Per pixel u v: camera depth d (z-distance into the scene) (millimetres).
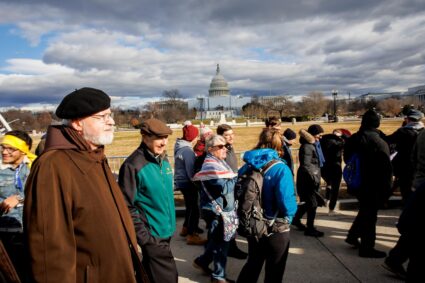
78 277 1927
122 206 2246
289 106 107375
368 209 4750
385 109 92938
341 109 113938
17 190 3588
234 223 3977
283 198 3266
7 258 1945
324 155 6828
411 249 2779
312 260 4871
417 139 4434
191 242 5703
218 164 4047
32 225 1771
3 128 6773
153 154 3344
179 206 7641
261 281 4293
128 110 109000
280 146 3648
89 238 1929
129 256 2109
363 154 4625
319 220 6586
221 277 4164
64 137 2041
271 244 3387
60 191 1872
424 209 2701
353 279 4293
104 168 2227
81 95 2062
